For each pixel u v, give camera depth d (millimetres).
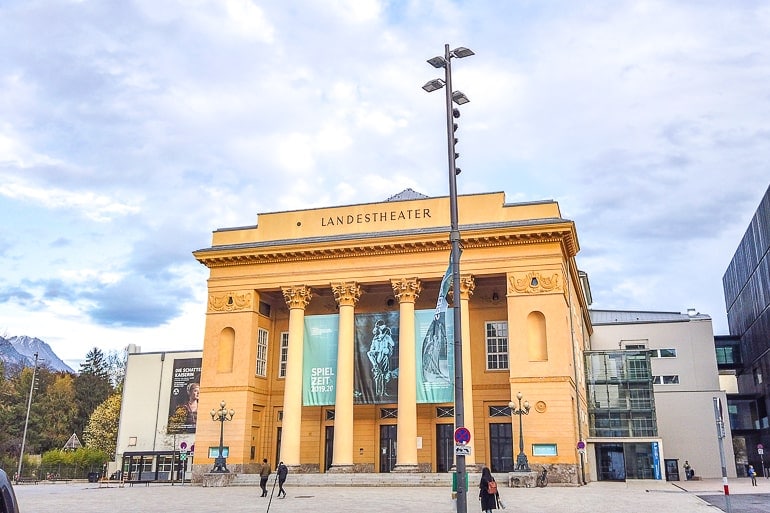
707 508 26703
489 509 22094
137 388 72688
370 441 48906
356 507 27266
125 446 71250
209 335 50812
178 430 70062
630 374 57156
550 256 45062
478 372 47906
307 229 51344
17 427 103688
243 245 51781
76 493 40344
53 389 118375
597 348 74938
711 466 64625
